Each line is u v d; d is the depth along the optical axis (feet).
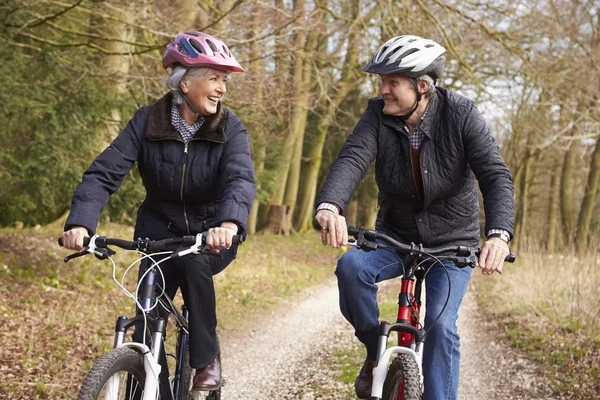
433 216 11.07
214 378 10.95
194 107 10.42
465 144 10.64
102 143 37.70
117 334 9.13
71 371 17.83
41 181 35.73
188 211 10.78
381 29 46.83
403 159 10.84
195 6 34.81
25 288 28.68
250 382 19.12
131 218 43.27
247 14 34.83
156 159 10.51
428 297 10.74
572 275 31.53
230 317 30.60
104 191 10.26
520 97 51.72
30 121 34.94
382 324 9.65
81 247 9.36
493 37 48.75
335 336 26.27
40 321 23.56
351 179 10.43
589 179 82.94
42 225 52.80
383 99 10.90
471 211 11.20
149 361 8.93
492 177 10.45
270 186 71.82
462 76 50.03
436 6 50.62
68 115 34.60
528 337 23.58
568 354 20.34
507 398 17.03
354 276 10.58
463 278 10.77
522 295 31.40
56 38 35.99
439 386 10.21
